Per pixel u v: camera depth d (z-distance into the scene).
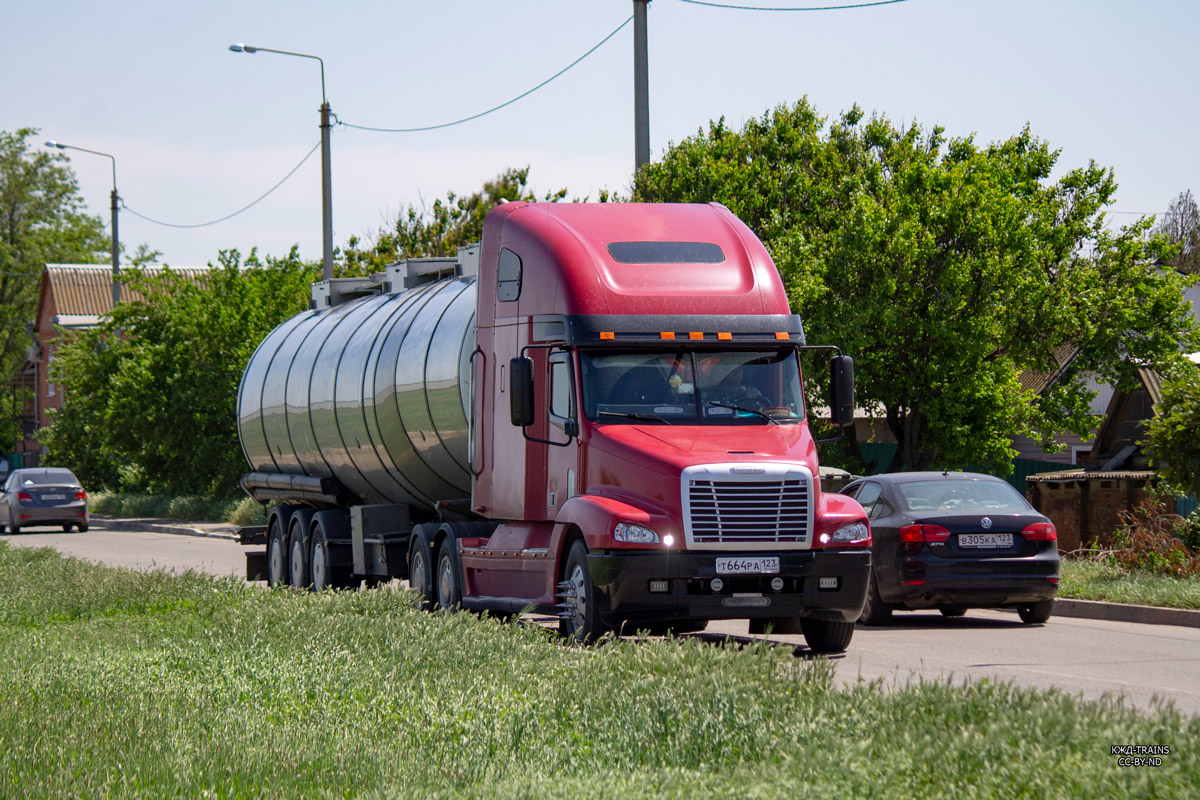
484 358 54.38
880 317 96.44
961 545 56.47
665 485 44.81
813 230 102.81
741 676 31.48
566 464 48.28
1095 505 86.38
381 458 67.00
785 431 47.72
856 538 46.25
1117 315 109.19
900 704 27.36
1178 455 70.25
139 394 171.50
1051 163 122.00
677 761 25.45
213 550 119.81
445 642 40.53
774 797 21.89
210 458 169.50
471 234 175.75
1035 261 105.06
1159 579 64.62
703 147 104.94
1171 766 21.84
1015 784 21.55
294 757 26.28
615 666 34.09
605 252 49.59
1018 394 104.81
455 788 24.28
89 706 32.72
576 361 47.94
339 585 73.44
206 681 36.72
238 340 169.88
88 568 71.31
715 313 48.78
